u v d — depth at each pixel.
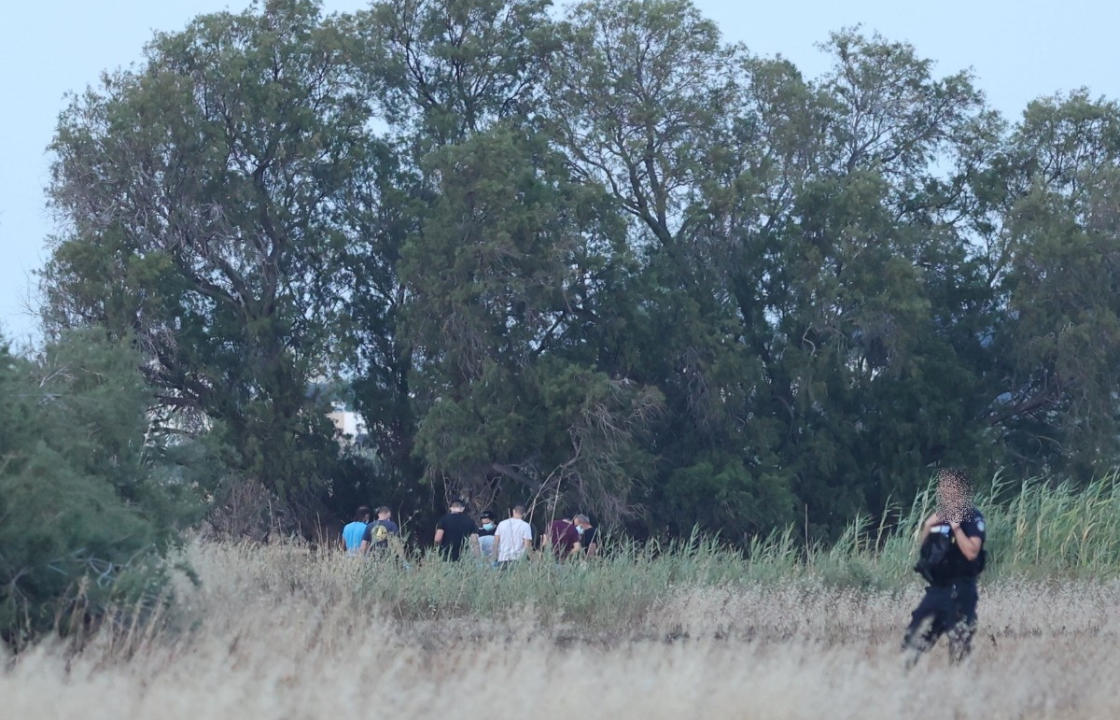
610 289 139.50
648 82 154.25
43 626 37.38
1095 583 61.91
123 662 33.03
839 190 146.25
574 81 152.62
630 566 60.72
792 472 142.12
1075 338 141.38
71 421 43.72
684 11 149.75
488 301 132.38
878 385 145.62
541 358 134.50
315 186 147.38
